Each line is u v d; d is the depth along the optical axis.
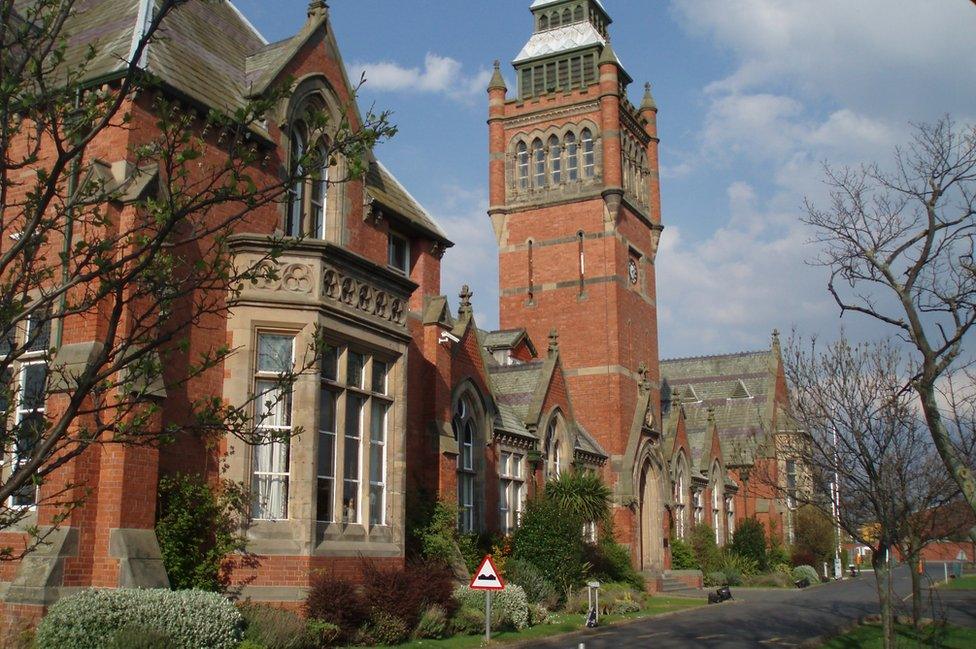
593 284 49.25
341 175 23.38
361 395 20.95
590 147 51.06
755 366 78.88
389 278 21.84
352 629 18.45
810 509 61.62
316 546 18.70
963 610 33.16
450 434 27.81
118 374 16.12
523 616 24.70
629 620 29.59
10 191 17.47
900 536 19.64
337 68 23.70
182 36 20.84
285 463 18.86
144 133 17.80
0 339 8.22
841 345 21.88
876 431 18.52
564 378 41.12
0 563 16.23
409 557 24.75
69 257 8.53
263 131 20.73
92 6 21.59
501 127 53.28
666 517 49.97
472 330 32.81
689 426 75.38
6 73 8.32
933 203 13.50
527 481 36.34
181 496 17.31
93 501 16.05
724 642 23.39
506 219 52.25
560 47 53.69
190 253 18.25
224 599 15.49
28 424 9.98
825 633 25.66
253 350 18.89
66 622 13.68
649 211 54.84
